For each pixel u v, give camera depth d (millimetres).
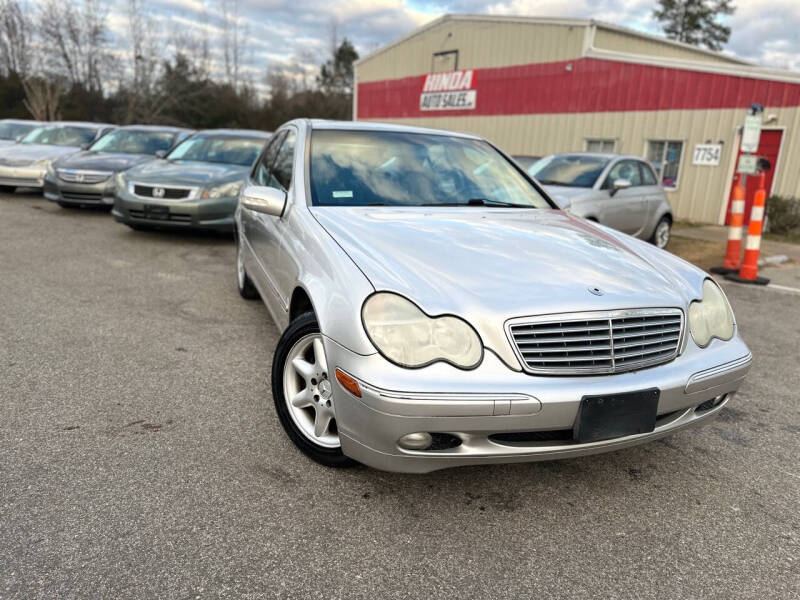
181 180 7094
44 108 28359
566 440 2078
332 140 3510
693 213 13875
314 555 1962
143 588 1770
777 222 11648
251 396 3107
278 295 3156
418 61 20688
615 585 1911
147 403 2969
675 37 41281
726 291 6438
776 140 12406
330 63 58031
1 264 5734
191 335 4004
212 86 40312
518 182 3752
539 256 2457
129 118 34250
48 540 1942
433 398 1896
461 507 2275
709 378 2270
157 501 2182
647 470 2633
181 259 6371
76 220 8516
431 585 1864
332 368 2121
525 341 2000
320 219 2785
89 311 4422
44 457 2426
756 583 1946
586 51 15594
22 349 3598
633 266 2529
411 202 3189
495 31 17875
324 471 2443
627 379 2082
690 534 2191
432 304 2027
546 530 2172
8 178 10500
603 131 15508
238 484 2320
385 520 2166
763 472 2656
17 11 36844
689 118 13680
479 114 18844
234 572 1860
